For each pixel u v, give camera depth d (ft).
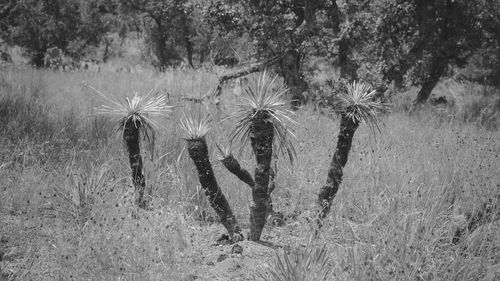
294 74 42.06
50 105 32.04
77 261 13.17
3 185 18.11
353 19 44.86
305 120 30.50
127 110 17.19
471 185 19.80
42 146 22.11
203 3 45.70
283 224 17.57
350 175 20.52
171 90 37.17
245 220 17.84
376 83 42.68
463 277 13.29
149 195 17.97
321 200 16.07
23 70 65.10
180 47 133.28
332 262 13.92
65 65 87.71
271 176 16.61
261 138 14.05
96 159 21.39
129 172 19.83
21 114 28.12
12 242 14.69
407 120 37.27
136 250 13.80
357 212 18.04
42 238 14.71
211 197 15.03
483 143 28.22
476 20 51.65
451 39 52.39
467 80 69.00
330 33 43.68
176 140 22.71
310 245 14.37
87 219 15.58
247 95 13.97
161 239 14.56
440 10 50.78
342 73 43.62
